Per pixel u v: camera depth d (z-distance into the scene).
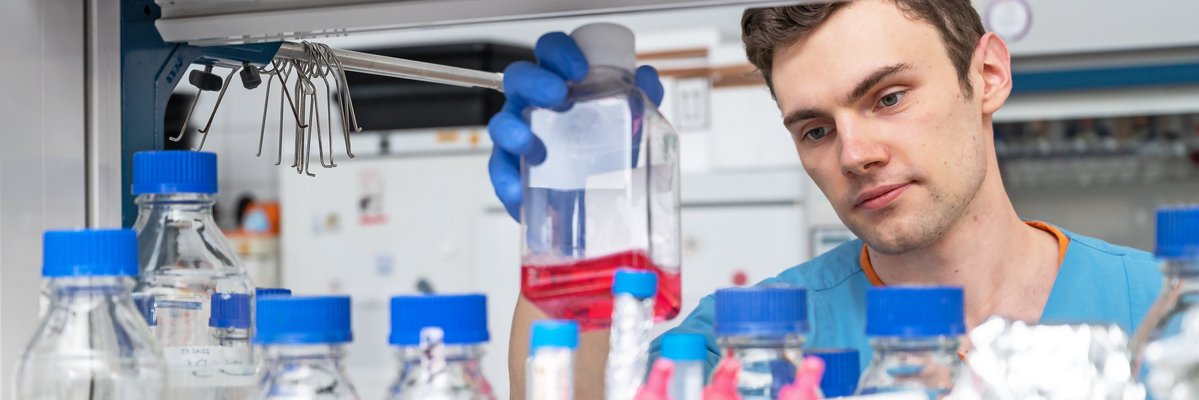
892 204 1.23
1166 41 3.25
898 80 1.20
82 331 0.88
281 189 4.20
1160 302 0.81
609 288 0.87
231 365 1.05
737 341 0.80
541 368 0.76
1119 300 1.33
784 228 3.61
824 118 1.24
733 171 3.68
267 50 1.18
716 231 3.66
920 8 1.21
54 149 1.08
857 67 1.19
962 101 1.25
